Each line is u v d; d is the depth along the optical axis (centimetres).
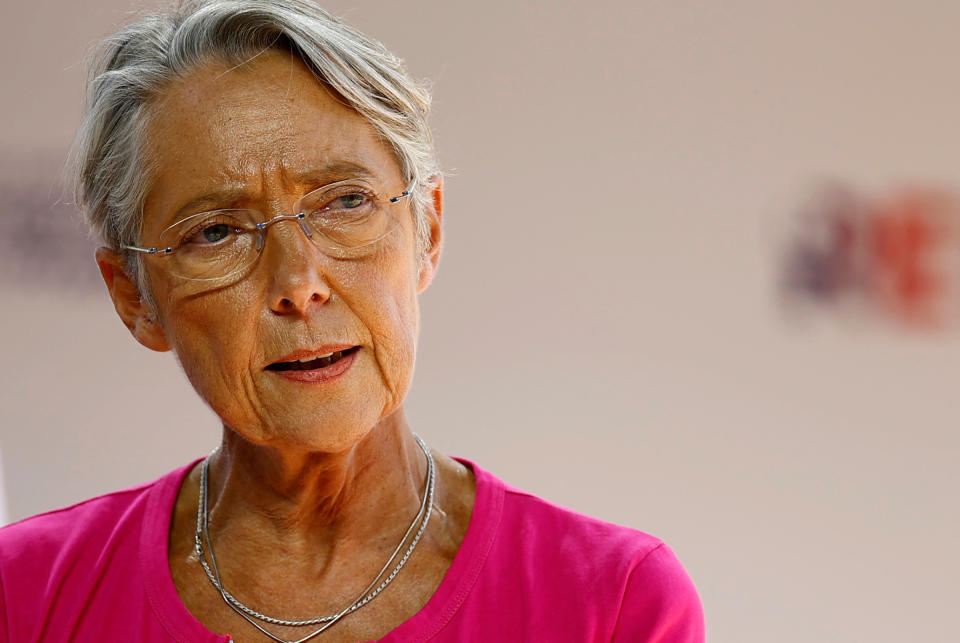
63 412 477
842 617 451
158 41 176
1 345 474
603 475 462
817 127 443
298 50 170
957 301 439
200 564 191
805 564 452
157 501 201
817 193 445
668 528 460
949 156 437
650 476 461
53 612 191
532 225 461
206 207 168
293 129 167
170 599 185
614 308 460
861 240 444
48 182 463
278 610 185
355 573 186
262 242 167
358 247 168
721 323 455
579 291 461
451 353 468
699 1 446
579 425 464
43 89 459
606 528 192
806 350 450
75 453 479
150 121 172
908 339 444
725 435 456
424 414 469
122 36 182
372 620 182
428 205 189
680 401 459
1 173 461
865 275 445
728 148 449
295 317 165
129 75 175
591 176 457
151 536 195
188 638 181
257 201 167
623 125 454
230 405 170
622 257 459
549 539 189
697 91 449
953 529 444
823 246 446
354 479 185
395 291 172
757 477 455
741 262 452
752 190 449
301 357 165
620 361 461
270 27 168
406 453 192
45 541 201
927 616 447
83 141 185
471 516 192
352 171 169
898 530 448
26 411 476
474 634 179
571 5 450
